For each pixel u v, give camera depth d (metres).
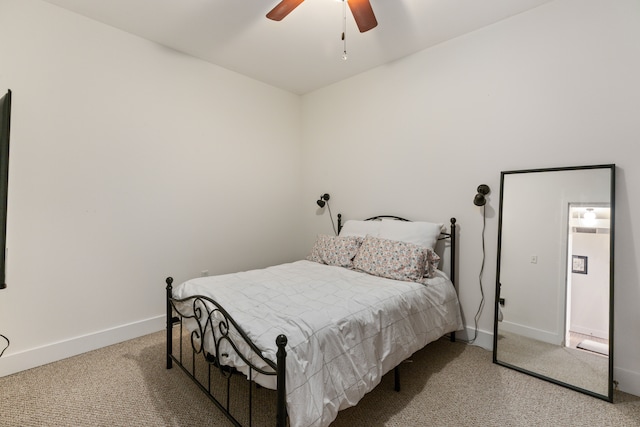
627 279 1.88
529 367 2.13
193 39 2.66
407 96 2.93
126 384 1.93
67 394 1.83
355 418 1.64
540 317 2.16
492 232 2.44
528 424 1.61
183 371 2.05
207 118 3.07
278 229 3.77
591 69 2.00
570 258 2.05
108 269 2.47
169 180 2.81
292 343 1.32
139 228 2.63
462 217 2.60
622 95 1.90
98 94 2.39
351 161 3.43
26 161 2.09
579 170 2.04
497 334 2.33
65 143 2.24
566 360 2.01
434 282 2.36
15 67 2.04
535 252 2.20
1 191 1.44
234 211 3.32
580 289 2.01
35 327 2.14
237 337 1.46
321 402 1.29
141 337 2.62
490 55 2.42
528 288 2.22
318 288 2.02
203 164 3.05
